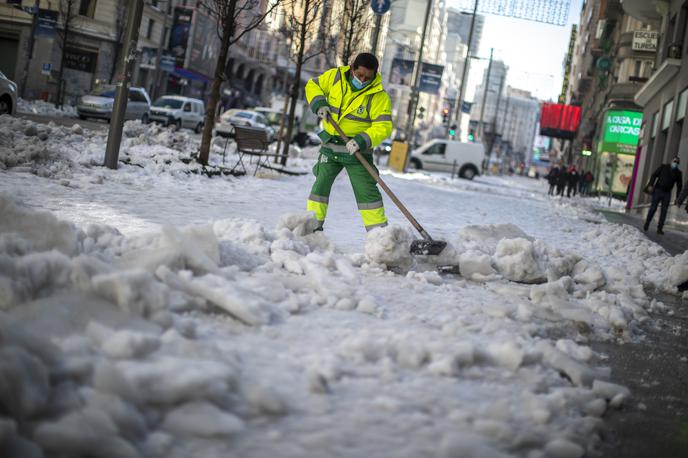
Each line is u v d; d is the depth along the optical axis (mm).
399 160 35688
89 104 32281
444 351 3523
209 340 3301
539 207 22719
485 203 20094
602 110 55906
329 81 6945
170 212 8141
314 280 4742
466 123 187625
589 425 3021
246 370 2969
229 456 2232
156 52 46188
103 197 8602
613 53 56438
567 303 5328
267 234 6172
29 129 13258
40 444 2016
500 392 3252
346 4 25250
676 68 27641
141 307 3268
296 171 18594
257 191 12602
